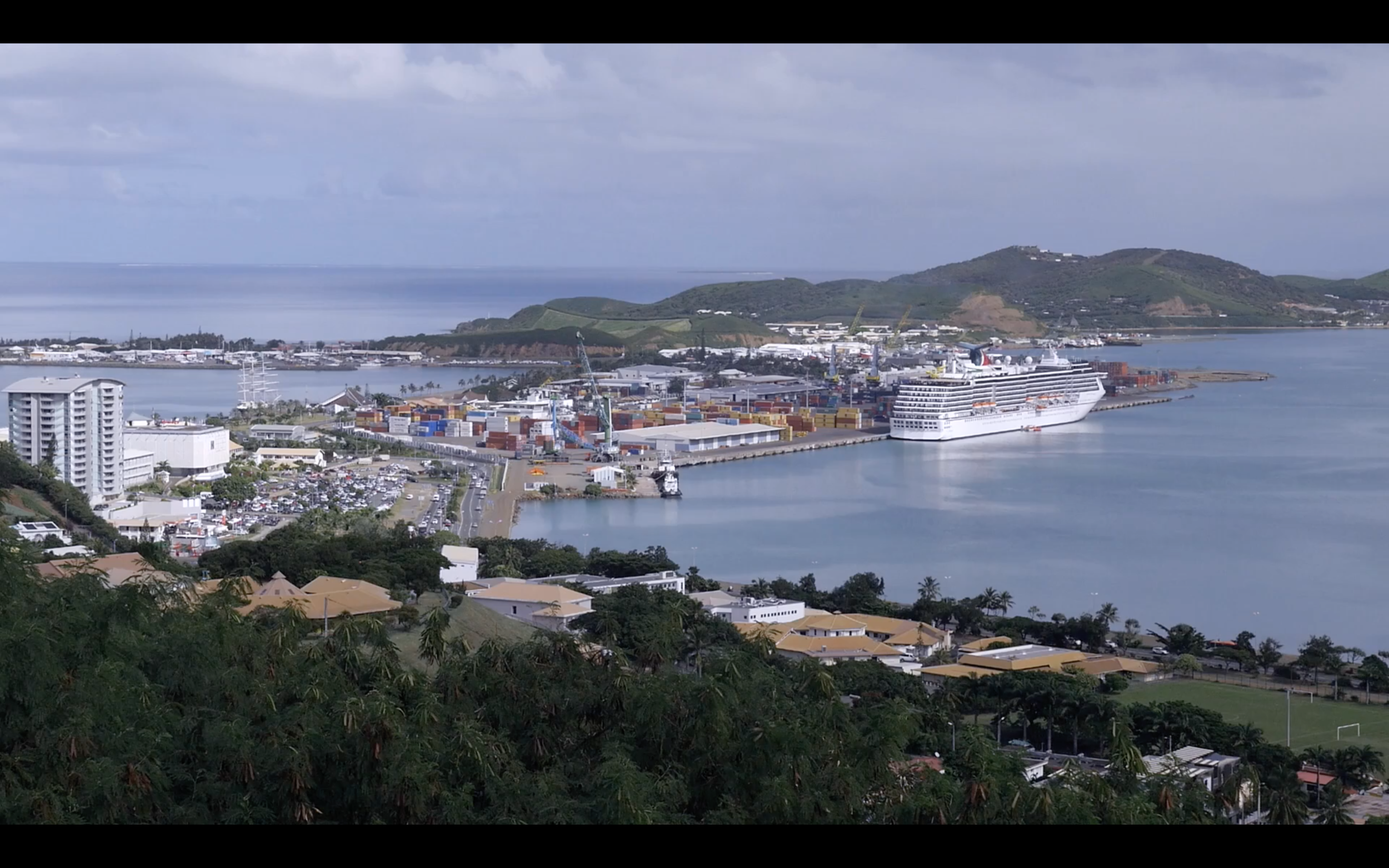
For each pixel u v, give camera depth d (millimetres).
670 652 122500
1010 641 189750
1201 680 181000
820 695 105125
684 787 86750
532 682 98375
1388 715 163625
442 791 82562
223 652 98250
